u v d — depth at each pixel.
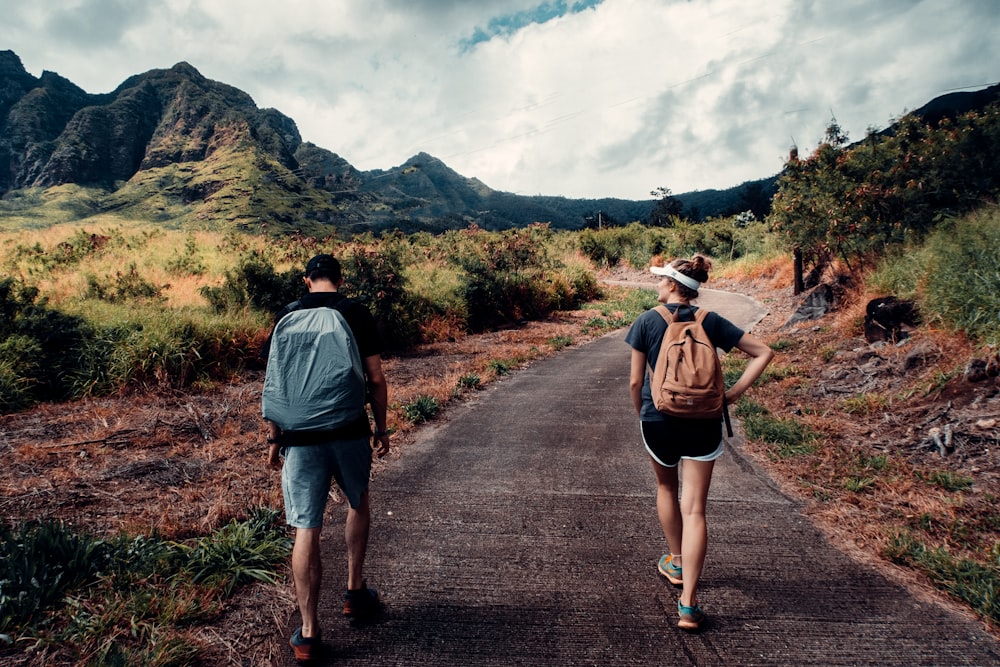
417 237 20.95
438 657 2.34
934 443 4.43
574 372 8.96
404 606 2.72
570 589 2.86
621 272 37.25
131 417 5.77
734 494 4.04
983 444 4.22
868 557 3.10
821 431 5.13
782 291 17.91
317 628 2.31
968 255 6.68
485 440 5.47
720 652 2.35
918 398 5.26
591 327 14.39
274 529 3.37
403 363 9.47
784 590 2.80
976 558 2.98
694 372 2.41
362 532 2.56
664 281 2.67
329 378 2.28
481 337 12.74
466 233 21.41
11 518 3.42
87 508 3.65
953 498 3.63
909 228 9.51
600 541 3.38
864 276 9.77
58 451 4.72
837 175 10.66
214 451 4.89
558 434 5.66
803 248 12.10
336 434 2.31
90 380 6.65
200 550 2.98
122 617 2.48
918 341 6.37
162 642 2.29
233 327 8.21
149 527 3.34
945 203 9.67
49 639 2.29
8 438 5.03
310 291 2.57
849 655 2.31
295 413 2.26
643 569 3.04
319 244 14.94
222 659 2.32
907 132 10.12
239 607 2.68
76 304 8.70
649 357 2.60
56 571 2.68
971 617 2.55
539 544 3.35
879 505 3.68
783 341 9.08
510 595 2.81
